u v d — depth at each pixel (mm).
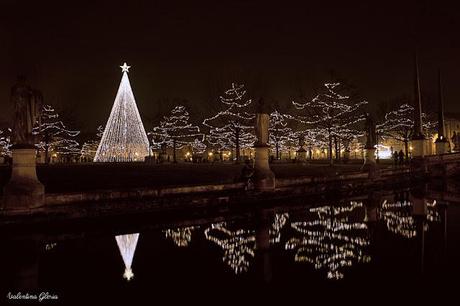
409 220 16734
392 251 11570
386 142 94438
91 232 14703
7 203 16422
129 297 8039
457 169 44469
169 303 7766
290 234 14094
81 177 32875
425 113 77500
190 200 20078
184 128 82625
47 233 14562
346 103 62062
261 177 24406
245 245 12398
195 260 10703
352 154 88812
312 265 10211
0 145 71812
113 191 19172
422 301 7789
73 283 8891
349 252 11484
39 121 17984
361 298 7973
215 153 82500
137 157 67125
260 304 7703
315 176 30016
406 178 39438
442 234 13836
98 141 93062
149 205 18688
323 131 64875
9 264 10383
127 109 67125
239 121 66938
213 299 7922
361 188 32219
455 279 9070
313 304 7652
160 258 10922
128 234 14180
